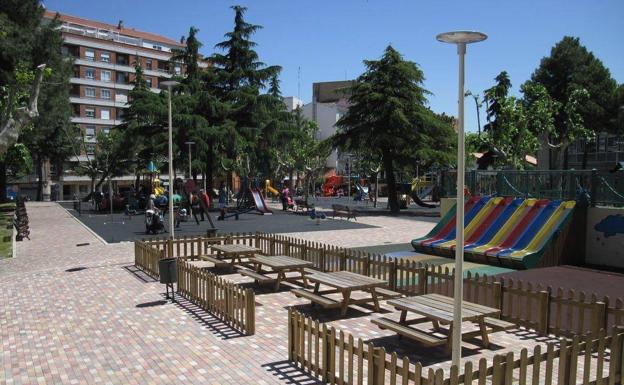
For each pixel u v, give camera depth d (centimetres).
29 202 6056
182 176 8356
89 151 8388
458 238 559
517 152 3591
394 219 3266
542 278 1332
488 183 1991
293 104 9700
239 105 4188
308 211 3634
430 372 493
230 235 1697
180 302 1080
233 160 4362
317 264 1388
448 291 990
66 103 4525
